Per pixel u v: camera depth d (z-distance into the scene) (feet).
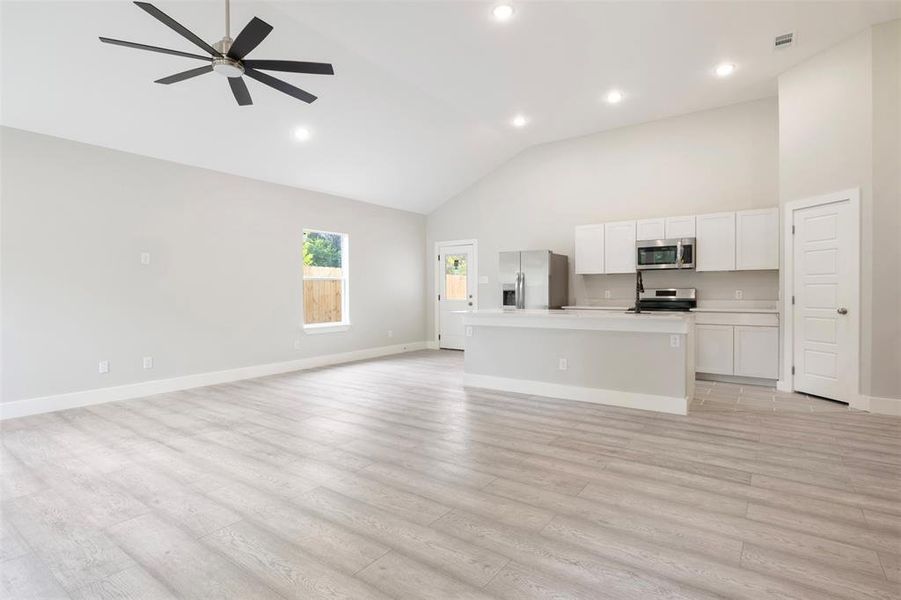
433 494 8.14
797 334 15.37
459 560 6.19
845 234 13.48
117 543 6.70
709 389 16.11
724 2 11.46
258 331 19.33
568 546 6.49
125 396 15.31
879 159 12.60
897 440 10.66
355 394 15.79
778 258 16.60
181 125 14.99
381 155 20.29
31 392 13.46
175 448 10.56
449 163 22.85
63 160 14.02
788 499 7.82
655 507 7.59
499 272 22.00
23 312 13.33
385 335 25.44
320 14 11.89
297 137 17.33
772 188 17.69
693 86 16.46
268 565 6.14
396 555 6.33
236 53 8.73
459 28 12.55
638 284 15.28
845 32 12.90
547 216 23.08
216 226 17.89
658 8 11.68
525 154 23.70
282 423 12.44
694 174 19.17
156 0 10.60
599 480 8.64
